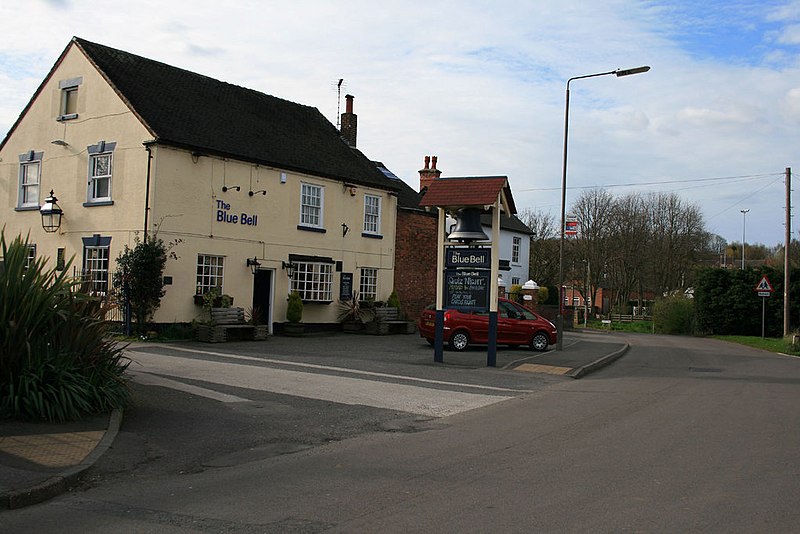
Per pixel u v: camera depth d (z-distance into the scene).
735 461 7.84
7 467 6.94
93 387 9.29
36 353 9.05
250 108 26.16
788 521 5.62
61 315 9.27
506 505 6.07
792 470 7.41
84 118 22.42
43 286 9.34
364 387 13.39
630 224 60.66
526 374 16.64
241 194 23.05
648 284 64.19
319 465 7.64
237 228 22.89
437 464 7.67
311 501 6.24
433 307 22.19
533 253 60.78
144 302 19.94
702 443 8.86
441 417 10.84
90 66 22.39
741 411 11.66
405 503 6.15
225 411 10.45
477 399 12.69
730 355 25.12
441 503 6.14
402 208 30.36
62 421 8.79
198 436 8.92
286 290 24.72
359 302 27.47
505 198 18.25
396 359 18.44
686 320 43.66
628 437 9.23
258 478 7.09
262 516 5.81
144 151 20.69
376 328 26.73
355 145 32.97
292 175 24.91
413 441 8.96
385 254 29.19
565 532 5.35
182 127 21.72
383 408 11.37
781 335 38.59
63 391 8.91
